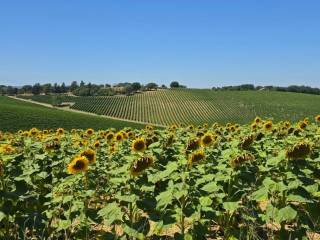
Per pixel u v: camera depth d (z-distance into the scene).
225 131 5.97
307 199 2.16
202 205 2.26
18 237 2.29
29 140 4.23
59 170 3.44
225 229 2.54
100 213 2.18
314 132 5.14
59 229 2.37
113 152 3.99
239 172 2.61
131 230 2.11
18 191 2.41
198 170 2.74
